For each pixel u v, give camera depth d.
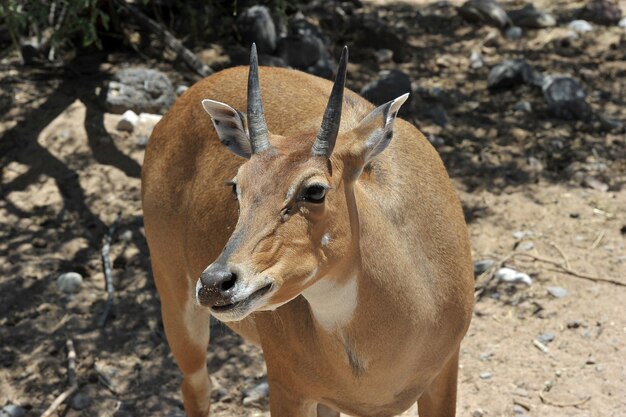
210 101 4.01
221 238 4.68
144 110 8.69
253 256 3.50
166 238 5.27
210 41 10.10
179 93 9.04
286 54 9.43
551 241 7.24
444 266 4.33
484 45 10.34
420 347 4.25
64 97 8.94
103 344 6.42
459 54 10.21
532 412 5.61
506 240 7.28
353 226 3.80
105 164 8.15
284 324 4.27
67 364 6.24
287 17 10.35
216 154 4.89
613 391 5.73
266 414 5.84
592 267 6.91
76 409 5.88
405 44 10.12
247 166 3.68
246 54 9.55
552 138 8.63
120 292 6.89
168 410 5.88
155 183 5.32
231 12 10.45
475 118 8.99
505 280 6.79
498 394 5.78
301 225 3.60
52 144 8.34
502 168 8.21
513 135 8.68
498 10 10.72
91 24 8.62
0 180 7.97
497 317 6.48
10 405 5.89
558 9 11.12
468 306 4.49
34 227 7.52
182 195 5.11
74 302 6.79
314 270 3.67
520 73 9.46
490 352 6.15
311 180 3.58
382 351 4.09
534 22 10.65
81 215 7.64
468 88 9.52
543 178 8.07
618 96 9.34
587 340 6.19
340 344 4.06
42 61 9.63
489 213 7.61
